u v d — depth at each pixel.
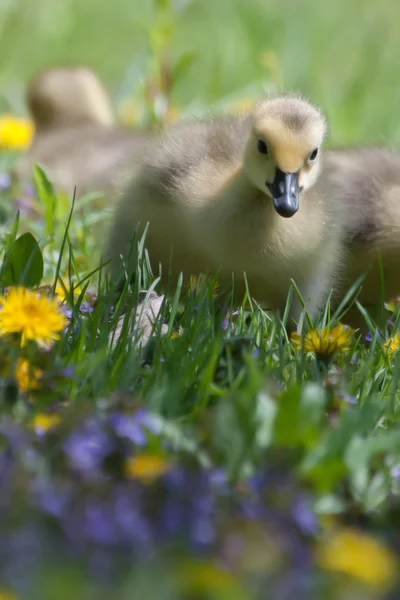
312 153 10.70
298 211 10.91
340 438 7.10
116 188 12.31
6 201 14.20
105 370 8.46
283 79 22.11
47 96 18.98
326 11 27.91
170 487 6.62
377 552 6.48
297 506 6.66
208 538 6.32
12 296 8.54
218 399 8.31
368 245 12.24
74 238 13.29
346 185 12.51
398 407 8.82
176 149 11.37
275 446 7.16
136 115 19.61
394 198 12.34
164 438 7.29
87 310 9.64
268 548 6.27
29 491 6.41
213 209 10.77
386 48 26.34
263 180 10.53
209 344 8.95
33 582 5.94
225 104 20.03
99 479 6.81
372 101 22.91
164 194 11.02
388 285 12.55
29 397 7.82
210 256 10.91
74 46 26.41
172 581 6.00
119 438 7.14
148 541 6.31
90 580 6.01
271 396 7.88
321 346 9.33
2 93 22.14
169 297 11.42
